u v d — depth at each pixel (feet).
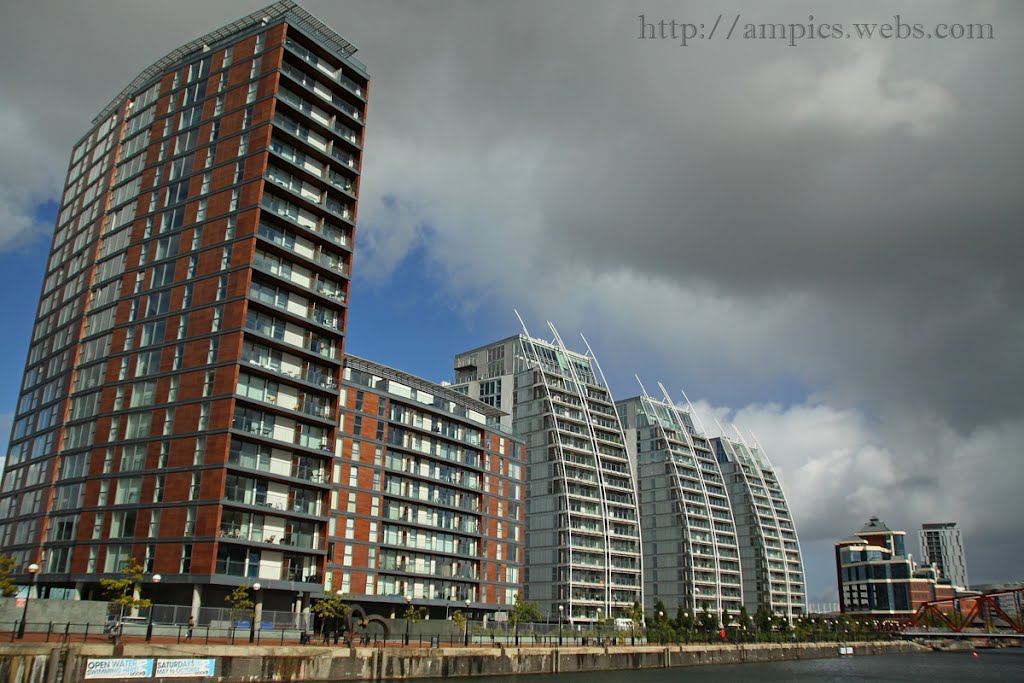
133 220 285.84
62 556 252.21
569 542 506.48
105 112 333.01
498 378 577.84
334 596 245.86
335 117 295.89
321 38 303.27
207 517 226.99
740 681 280.92
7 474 301.43
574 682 239.50
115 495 247.09
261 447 244.42
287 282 260.01
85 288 293.64
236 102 279.28
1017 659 563.48
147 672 154.92
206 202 270.26
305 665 184.34
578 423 554.05
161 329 261.65
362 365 355.56
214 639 185.47
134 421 254.06
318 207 276.62
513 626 341.21
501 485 406.62
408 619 261.44
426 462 361.30
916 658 559.38
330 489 261.44
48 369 299.99
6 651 138.62
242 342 243.40
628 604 525.34
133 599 193.06
